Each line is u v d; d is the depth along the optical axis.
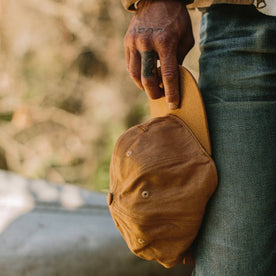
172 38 0.87
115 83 6.40
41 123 6.39
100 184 5.86
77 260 1.64
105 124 6.20
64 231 1.73
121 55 6.42
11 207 1.83
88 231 1.76
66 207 1.94
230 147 0.84
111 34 6.40
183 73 0.89
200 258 0.88
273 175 0.82
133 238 0.87
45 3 6.22
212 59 0.90
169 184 0.84
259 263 0.82
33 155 6.17
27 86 6.35
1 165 6.29
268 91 0.84
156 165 0.84
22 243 1.61
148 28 0.88
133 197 0.85
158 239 0.86
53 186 2.11
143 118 6.22
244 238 0.81
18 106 6.24
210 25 0.93
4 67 6.28
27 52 6.40
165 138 0.88
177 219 0.84
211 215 0.86
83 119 6.33
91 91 6.40
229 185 0.83
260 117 0.84
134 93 6.39
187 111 0.90
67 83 6.49
